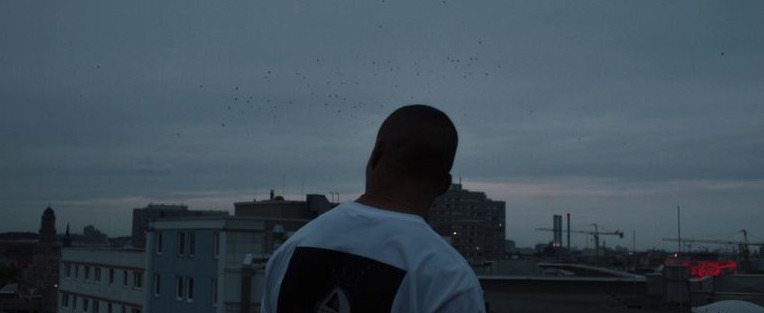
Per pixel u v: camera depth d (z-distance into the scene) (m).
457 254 2.22
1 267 134.00
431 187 2.39
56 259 158.75
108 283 50.94
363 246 2.20
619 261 108.94
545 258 118.06
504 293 38.19
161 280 44.53
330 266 2.22
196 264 41.34
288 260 2.31
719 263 59.34
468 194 161.88
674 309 31.08
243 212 49.81
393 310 2.11
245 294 36.59
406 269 2.13
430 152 2.35
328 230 2.28
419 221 2.26
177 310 42.44
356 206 2.34
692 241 90.00
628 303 32.81
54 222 171.75
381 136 2.43
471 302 2.10
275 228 38.25
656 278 32.91
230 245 38.59
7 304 109.81
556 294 37.78
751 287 31.70
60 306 57.88
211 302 39.78
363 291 2.14
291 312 2.23
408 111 2.42
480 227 160.88
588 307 31.83
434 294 2.10
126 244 88.38
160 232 44.91
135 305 46.97
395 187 2.36
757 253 91.75
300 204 47.56
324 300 2.21
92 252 53.69
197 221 41.38
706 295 31.91
